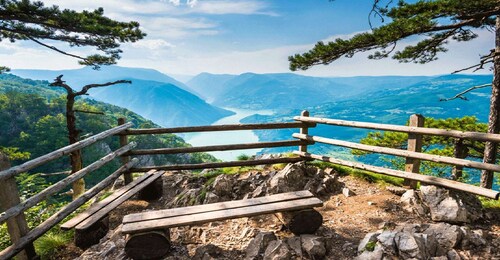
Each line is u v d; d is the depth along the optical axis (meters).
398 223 4.47
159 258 3.65
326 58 8.34
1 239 5.01
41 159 4.26
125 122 7.02
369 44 7.61
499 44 8.89
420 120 5.48
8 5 9.26
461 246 3.54
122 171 6.64
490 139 4.45
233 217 3.73
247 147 7.28
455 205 4.46
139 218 3.74
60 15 9.99
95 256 3.93
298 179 6.23
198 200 6.08
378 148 6.00
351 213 5.00
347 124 6.44
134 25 12.02
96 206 4.91
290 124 7.52
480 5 6.14
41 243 4.59
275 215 4.43
